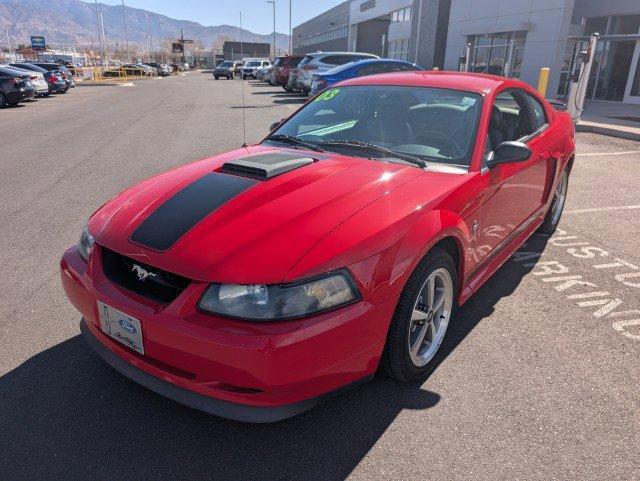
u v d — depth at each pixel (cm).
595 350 300
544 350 299
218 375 199
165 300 214
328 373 208
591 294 371
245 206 235
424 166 295
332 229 218
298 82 1903
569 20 1711
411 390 262
